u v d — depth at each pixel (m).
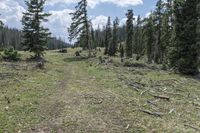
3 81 22.77
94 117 14.82
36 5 46.75
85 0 60.53
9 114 14.57
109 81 25.50
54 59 52.84
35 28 46.47
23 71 29.38
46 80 25.44
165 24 51.06
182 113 16.11
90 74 30.84
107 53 83.06
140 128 13.45
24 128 12.92
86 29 61.25
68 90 21.38
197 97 20.12
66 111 15.70
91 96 19.19
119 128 13.39
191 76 30.52
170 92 21.14
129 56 77.00
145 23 63.88
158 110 16.50
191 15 31.39
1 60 38.25
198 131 13.38
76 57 58.38
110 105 17.06
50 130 12.90
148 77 28.06
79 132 12.80
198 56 31.28
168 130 13.30
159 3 53.81
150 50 61.97
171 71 33.62
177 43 31.91
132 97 19.30
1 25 43.03
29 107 16.08
